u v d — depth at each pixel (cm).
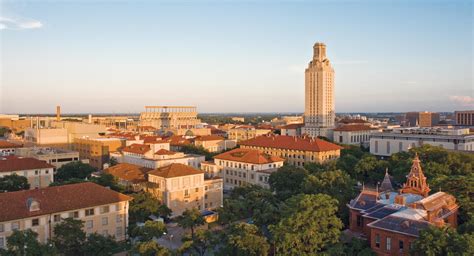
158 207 12744
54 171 18062
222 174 19350
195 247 9325
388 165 16675
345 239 8781
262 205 11512
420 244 7088
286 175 14112
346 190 11719
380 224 8331
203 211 14525
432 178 12038
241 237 8281
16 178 13888
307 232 8056
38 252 7906
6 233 9488
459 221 9800
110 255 10044
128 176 15475
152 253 8594
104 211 11119
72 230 9075
